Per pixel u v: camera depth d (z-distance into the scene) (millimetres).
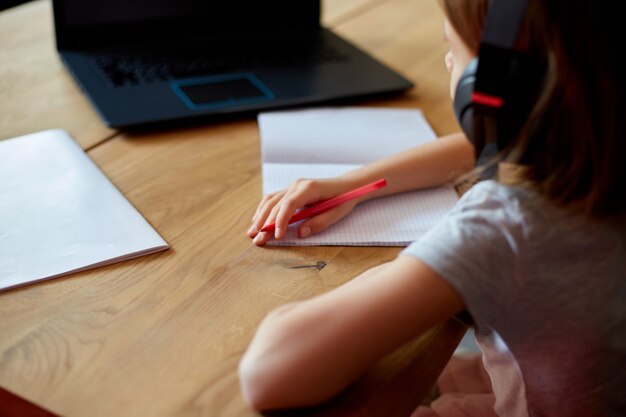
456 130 1106
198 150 995
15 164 899
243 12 1301
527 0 570
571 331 675
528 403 742
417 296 613
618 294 682
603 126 596
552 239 634
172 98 1086
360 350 604
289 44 1311
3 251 750
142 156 967
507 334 666
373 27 1460
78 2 1164
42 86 1123
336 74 1215
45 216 811
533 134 614
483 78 614
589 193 627
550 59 580
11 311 681
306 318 611
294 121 1076
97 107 1039
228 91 1124
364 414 614
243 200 890
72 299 703
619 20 567
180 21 1253
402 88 1187
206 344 661
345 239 827
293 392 591
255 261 781
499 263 625
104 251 766
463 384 1081
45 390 600
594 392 727
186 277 747
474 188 680
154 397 601
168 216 846
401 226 863
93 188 874
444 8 653
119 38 1220
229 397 607
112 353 643
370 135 1061
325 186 877
